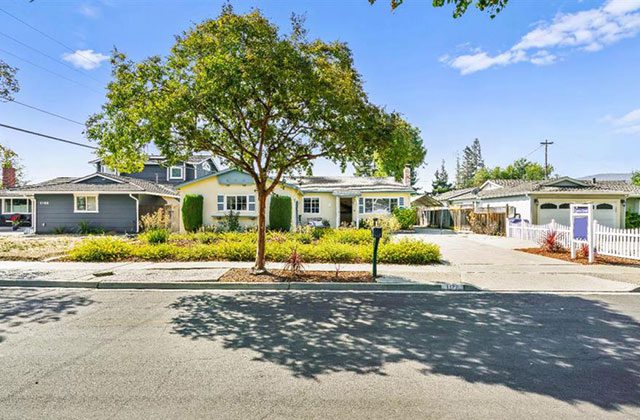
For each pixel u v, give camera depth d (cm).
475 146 7981
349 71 794
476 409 312
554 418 298
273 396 333
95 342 468
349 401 325
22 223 3106
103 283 820
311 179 3122
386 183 2894
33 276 881
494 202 2620
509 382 362
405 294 753
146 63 747
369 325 542
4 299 705
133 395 333
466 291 779
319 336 494
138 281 828
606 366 399
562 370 389
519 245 1633
